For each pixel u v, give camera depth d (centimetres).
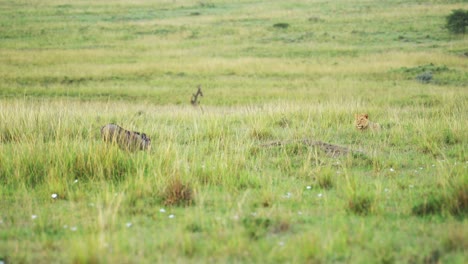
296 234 2391
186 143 4578
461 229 2328
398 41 17338
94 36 19225
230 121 5684
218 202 2923
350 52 15962
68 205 2880
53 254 2183
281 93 10419
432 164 3806
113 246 2216
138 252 2180
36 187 3203
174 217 2648
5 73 12669
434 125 4972
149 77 12850
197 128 4903
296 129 5053
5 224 2555
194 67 13925
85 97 10219
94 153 3531
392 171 3566
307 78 12556
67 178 3331
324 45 17175
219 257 2133
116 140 3862
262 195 2988
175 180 3023
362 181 3247
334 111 6075
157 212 2736
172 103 9594
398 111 6481
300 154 4044
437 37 17550
